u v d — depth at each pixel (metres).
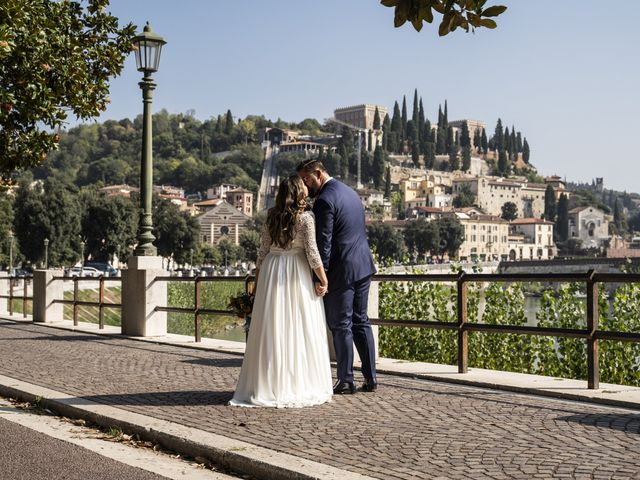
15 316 20.52
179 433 5.94
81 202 105.06
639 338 7.33
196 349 12.26
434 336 15.77
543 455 5.17
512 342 14.95
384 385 8.41
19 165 13.52
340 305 7.69
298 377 7.17
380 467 4.95
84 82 13.52
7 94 11.78
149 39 14.30
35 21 12.29
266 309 7.20
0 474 5.16
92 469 5.31
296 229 7.21
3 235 86.94
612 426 6.10
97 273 93.81
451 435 5.84
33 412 7.57
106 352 11.77
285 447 5.51
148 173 14.52
